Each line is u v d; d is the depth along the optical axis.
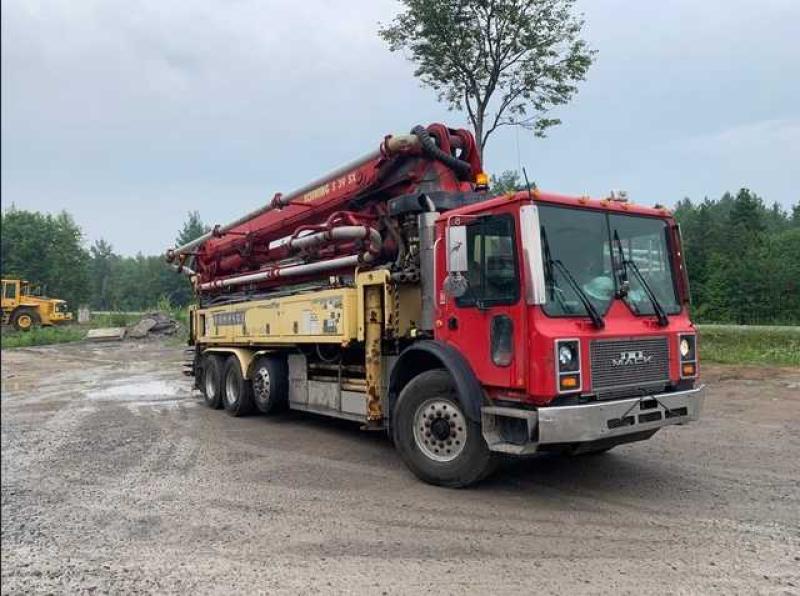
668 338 6.13
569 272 5.79
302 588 4.10
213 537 5.03
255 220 11.20
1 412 11.67
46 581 4.27
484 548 4.72
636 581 4.11
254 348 10.98
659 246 6.55
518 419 5.69
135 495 6.20
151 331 34.16
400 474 6.88
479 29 14.22
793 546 4.66
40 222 55.31
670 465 7.03
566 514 5.45
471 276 6.14
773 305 44.91
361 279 7.79
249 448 8.30
